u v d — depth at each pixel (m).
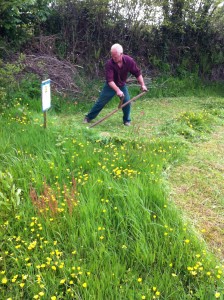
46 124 5.86
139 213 3.60
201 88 10.76
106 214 3.59
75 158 4.83
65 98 8.54
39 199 3.74
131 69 6.49
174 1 10.36
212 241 3.52
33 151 4.99
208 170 5.00
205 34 11.06
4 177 4.07
